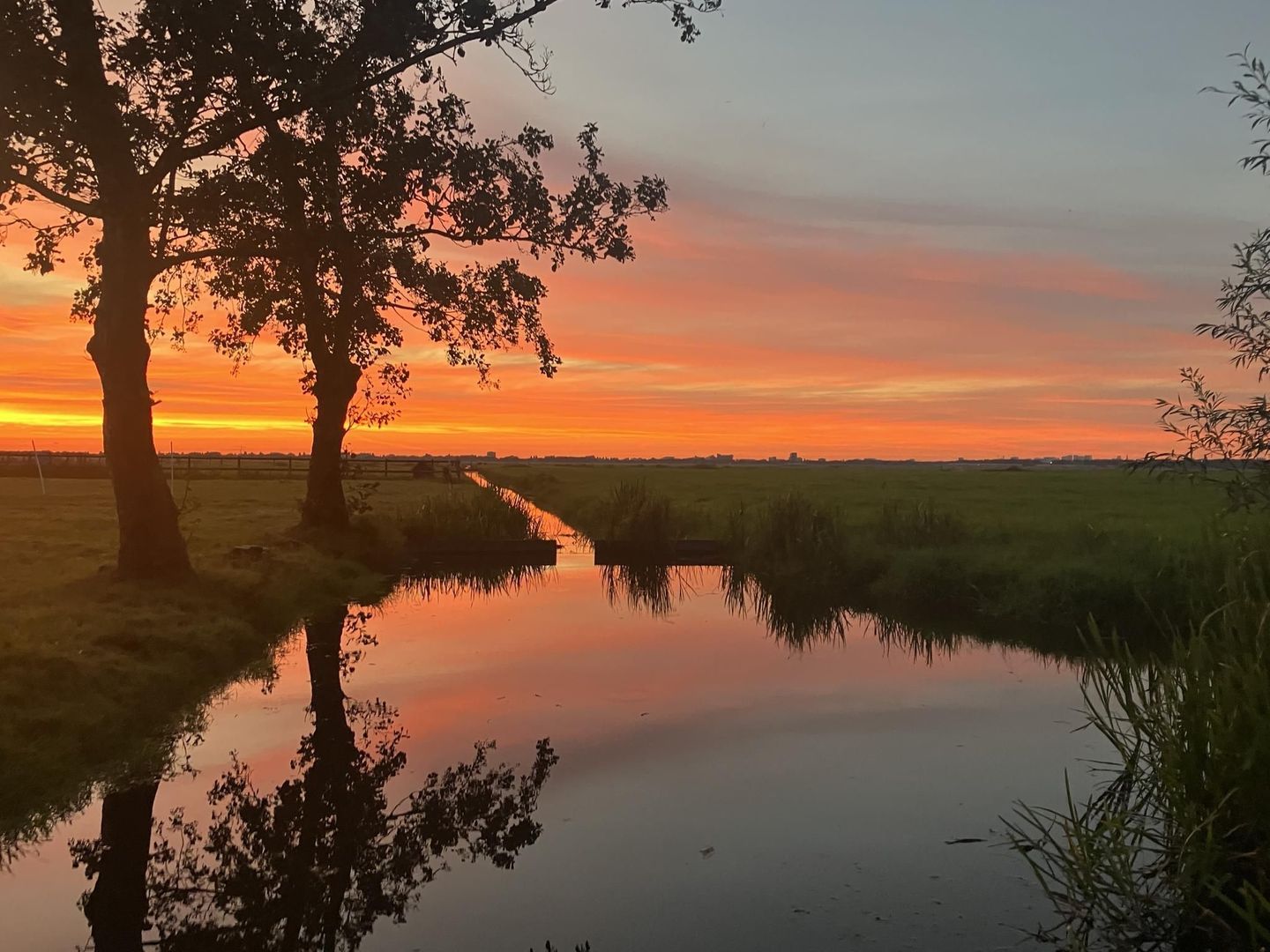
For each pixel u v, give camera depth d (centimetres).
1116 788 562
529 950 400
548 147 1348
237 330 1719
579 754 668
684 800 576
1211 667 460
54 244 1198
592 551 2152
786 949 397
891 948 397
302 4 995
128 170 945
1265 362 443
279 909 443
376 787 600
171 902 450
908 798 576
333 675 907
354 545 1734
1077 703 807
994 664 981
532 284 1517
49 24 859
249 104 973
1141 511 2452
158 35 888
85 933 423
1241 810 427
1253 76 412
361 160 1163
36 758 579
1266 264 438
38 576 1153
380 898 455
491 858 496
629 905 442
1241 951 383
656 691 853
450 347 1543
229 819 550
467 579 1706
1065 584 1179
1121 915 414
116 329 1073
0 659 694
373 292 1295
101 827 539
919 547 1611
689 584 1673
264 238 1126
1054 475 6912
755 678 907
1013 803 565
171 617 930
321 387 1738
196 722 737
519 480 5634
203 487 3950
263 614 1112
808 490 3828
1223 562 600
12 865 489
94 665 736
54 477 4766
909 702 812
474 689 856
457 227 1288
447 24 1054
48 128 824
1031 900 442
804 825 535
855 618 1272
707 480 5344
